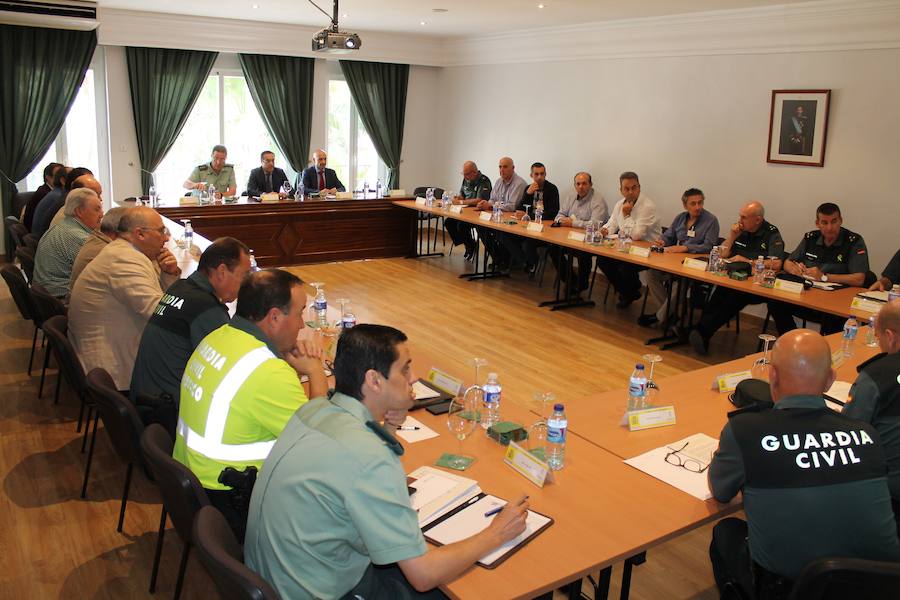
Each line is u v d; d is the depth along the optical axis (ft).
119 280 10.98
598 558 5.91
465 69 32.71
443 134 34.60
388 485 5.25
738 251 18.85
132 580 8.79
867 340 12.05
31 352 16.08
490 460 7.50
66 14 23.43
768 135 21.25
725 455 6.34
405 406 5.88
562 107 28.09
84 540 9.59
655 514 6.62
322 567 5.27
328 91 32.22
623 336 19.47
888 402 7.38
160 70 27.84
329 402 5.79
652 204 21.99
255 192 27.50
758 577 6.19
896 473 7.32
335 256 27.30
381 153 33.58
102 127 27.99
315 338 10.76
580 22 25.57
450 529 6.16
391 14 24.98
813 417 6.15
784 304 17.34
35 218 18.44
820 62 19.72
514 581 5.57
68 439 12.44
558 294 22.39
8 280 13.79
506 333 19.39
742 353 18.31
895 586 5.36
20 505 10.38
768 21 20.57
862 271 16.63
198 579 8.84
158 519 10.14
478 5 22.12
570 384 15.74
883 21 18.11
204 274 9.29
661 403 9.12
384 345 5.68
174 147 29.66
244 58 29.55
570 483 7.11
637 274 21.98
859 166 19.26
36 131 26.27
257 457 7.00
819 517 5.85
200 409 7.04
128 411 8.01
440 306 21.81
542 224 23.11
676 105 23.79
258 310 7.18
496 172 31.83
